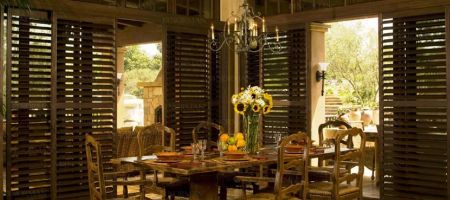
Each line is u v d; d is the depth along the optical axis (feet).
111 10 20.39
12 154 18.07
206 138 23.54
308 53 22.07
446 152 18.08
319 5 21.84
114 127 20.51
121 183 14.48
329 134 25.49
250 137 16.38
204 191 15.26
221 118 24.34
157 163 14.19
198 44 23.53
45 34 18.81
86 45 19.76
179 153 16.26
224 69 24.41
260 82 23.63
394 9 19.33
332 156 16.38
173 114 22.56
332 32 49.03
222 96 24.38
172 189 16.92
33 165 18.49
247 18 17.84
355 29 48.26
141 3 21.49
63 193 19.17
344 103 47.73
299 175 16.49
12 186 18.03
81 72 19.65
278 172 13.28
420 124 18.67
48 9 18.74
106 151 20.24
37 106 18.63
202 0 23.85
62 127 19.16
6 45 17.99
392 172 19.38
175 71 22.56
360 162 15.56
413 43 18.99
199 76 23.62
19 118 18.25
